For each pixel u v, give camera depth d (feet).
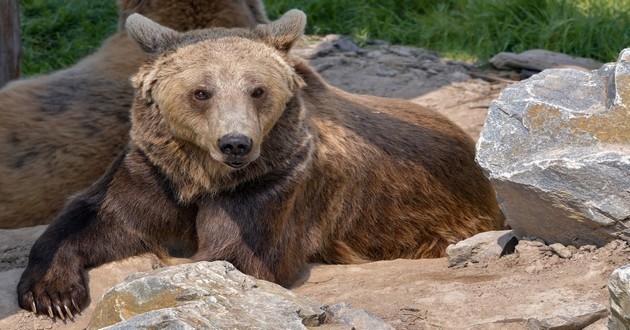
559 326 26.11
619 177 29.07
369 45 66.64
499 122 31.55
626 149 29.96
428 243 40.06
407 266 34.45
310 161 34.68
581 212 29.84
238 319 25.88
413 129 40.68
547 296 28.22
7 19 53.36
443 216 40.45
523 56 61.77
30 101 40.32
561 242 31.40
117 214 33.81
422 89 59.88
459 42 65.98
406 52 65.21
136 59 41.50
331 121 37.29
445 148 41.22
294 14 34.68
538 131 31.04
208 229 33.71
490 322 27.22
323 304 28.50
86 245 33.19
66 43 64.54
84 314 31.76
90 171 39.52
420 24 67.92
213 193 33.42
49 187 39.11
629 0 65.87
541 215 30.94
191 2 43.65
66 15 66.64
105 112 40.16
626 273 24.62
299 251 35.19
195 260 33.50
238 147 30.17
